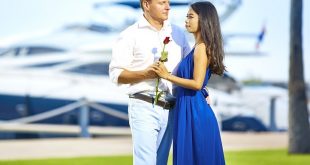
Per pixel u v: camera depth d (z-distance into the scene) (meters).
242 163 15.30
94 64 21.23
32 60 20.81
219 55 7.00
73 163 15.08
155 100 7.01
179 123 7.04
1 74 20.58
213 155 7.07
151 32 7.10
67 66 21.08
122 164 15.04
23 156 16.44
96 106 21.39
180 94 7.10
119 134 21.66
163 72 6.81
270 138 21.00
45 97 20.94
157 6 7.00
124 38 7.11
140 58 7.09
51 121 21.05
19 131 20.91
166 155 7.32
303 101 17.55
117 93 21.59
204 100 7.12
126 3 20.31
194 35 7.16
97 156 16.58
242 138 20.78
